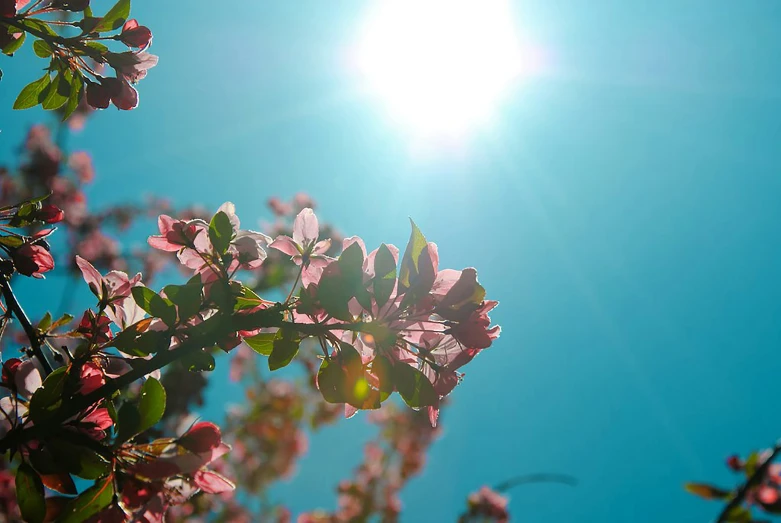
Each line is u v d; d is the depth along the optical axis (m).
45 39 0.73
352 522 2.01
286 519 1.98
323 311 0.59
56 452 0.55
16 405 0.57
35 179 1.97
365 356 0.60
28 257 0.68
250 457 1.86
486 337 0.58
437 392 0.58
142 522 0.54
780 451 0.98
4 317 0.64
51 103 0.76
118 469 0.55
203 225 0.60
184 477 0.56
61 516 0.54
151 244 0.60
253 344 0.60
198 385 1.21
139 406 0.56
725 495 1.05
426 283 0.57
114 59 0.74
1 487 1.03
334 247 1.47
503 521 1.61
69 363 0.58
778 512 1.01
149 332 0.58
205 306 0.58
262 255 0.60
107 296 0.61
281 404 1.83
